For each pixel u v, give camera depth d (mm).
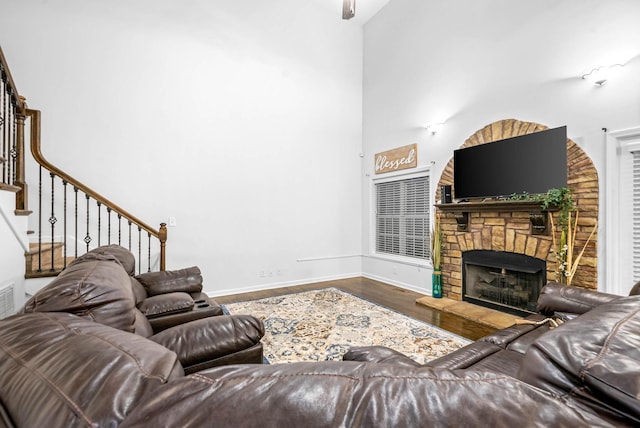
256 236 4629
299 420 364
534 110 3191
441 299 3959
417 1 4574
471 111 3828
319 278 5215
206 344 1318
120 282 1171
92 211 3625
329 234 5320
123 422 383
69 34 3516
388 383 417
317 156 5195
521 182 3166
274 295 4312
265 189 4703
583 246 2793
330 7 5223
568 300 1878
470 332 2932
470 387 411
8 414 494
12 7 3291
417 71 4582
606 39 2686
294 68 4961
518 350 1562
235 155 4469
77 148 3551
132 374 481
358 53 5645
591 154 2764
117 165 3746
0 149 3100
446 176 4117
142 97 3879
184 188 4121
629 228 2572
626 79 2570
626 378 473
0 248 2275
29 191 3346
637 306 682
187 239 4141
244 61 4535
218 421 365
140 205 3867
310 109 5121
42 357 561
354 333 2900
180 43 4102
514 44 3379
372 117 5453
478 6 3750
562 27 2977
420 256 4602
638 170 2537
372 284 5008
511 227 3344
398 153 4887
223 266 4375
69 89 3514
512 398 394
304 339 2762
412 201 4762
